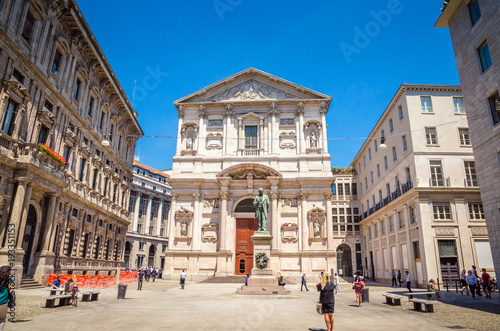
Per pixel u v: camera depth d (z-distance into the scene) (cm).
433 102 3275
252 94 3903
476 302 1758
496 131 1870
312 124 3797
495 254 1880
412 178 3131
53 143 2339
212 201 3606
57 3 2298
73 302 1415
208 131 3828
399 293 2325
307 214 3500
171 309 1332
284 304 1534
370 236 4616
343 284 3312
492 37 1878
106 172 3328
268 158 3675
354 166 5544
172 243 3497
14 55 1914
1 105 1825
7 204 1881
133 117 3938
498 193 1855
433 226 2898
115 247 3775
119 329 913
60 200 2445
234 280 3138
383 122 4009
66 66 2516
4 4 1862
